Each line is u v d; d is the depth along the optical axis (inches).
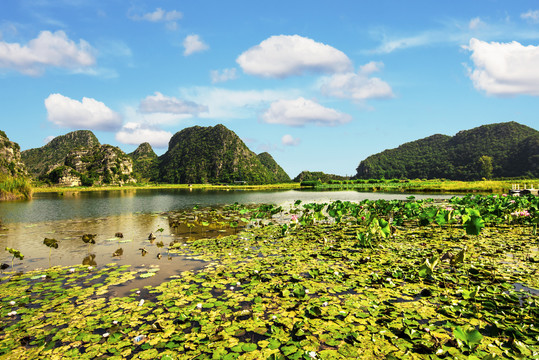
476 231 272.4
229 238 394.6
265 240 377.7
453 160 6264.8
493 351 134.2
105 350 139.7
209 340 146.3
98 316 172.9
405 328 149.6
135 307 183.3
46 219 627.8
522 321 159.2
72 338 150.3
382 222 303.7
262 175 7544.3
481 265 252.7
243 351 137.1
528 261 263.7
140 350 139.8
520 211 442.9
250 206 863.7
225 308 180.2
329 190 2423.7
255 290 207.5
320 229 456.1
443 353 131.7
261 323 161.9
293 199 1246.3
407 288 207.3
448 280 220.2
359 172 7810.0
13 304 189.2
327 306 180.9
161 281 230.1
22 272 259.1
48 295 204.1
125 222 573.0
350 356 131.7
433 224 482.6
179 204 1067.3
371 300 188.7
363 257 286.7
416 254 292.5
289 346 139.6
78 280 235.5
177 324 162.9
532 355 129.3
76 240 396.8
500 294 189.6
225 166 7509.8
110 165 6294.3
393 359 126.0
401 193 1665.8
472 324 157.2
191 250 330.6
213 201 1211.2
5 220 614.5
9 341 147.8
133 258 299.7
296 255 300.4
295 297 194.4
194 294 202.4
